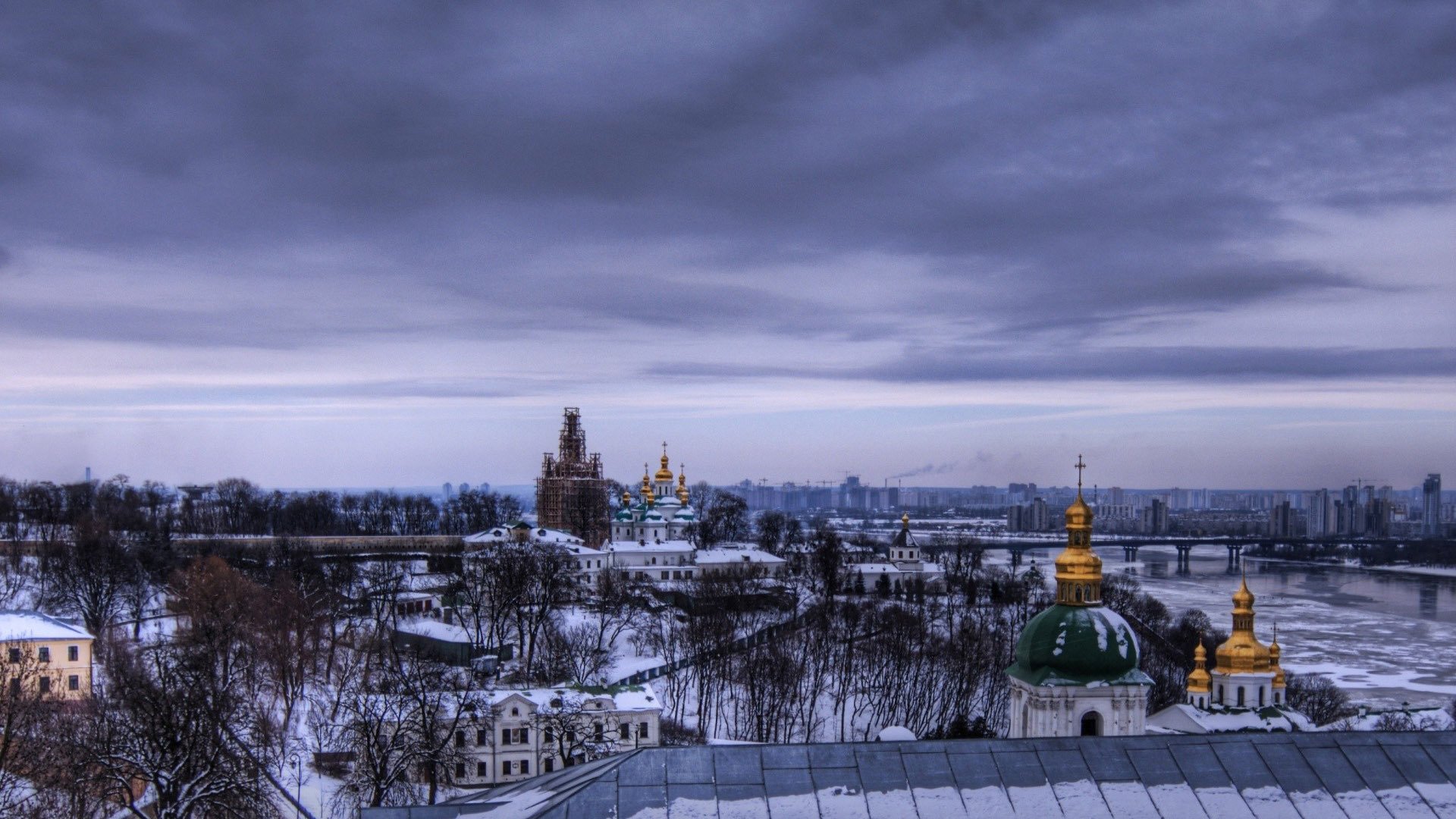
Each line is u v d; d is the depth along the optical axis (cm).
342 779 17625
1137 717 14200
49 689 18825
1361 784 6906
